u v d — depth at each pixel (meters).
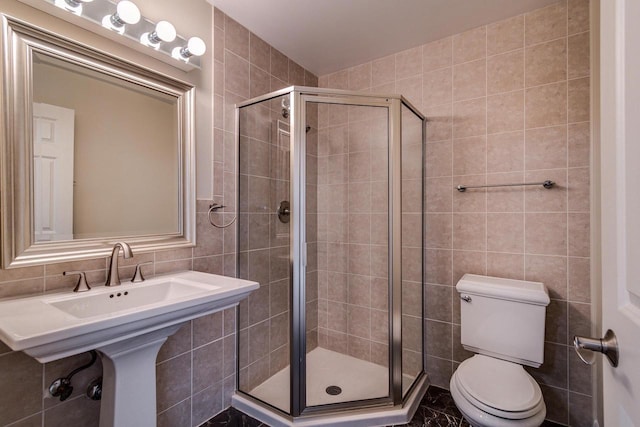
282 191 1.79
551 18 1.74
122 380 1.10
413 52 2.18
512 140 1.83
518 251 1.81
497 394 1.33
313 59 2.34
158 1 1.51
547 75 1.74
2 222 1.05
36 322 0.84
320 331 1.93
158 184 1.52
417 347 2.05
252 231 1.90
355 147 1.91
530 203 1.78
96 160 1.30
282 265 1.79
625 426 0.49
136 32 1.39
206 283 1.36
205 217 1.73
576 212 1.67
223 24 1.83
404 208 1.91
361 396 1.79
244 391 1.88
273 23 1.92
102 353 1.07
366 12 1.80
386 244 1.88
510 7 1.75
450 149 2.03
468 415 1.31
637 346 0.46
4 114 1.05
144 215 1.46
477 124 1.94
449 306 2.03
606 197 0.59
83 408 1.24
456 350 2.01
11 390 1.06
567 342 1.68
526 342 1.62
